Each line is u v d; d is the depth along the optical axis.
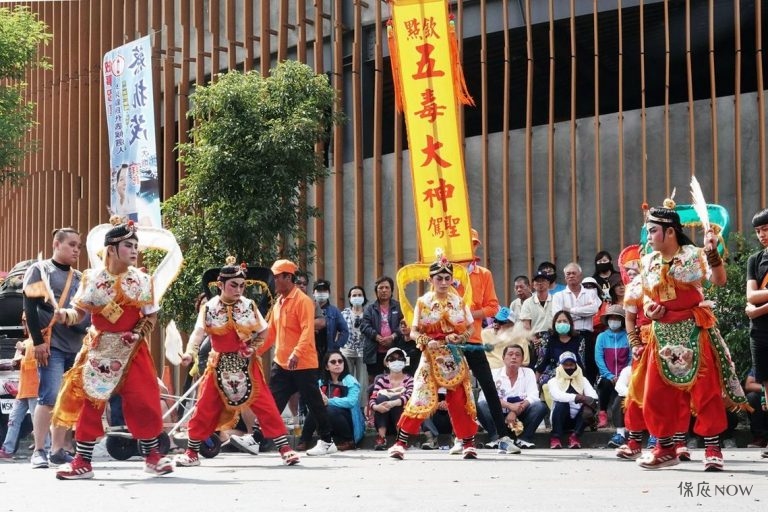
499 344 12.47
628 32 16.38
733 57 15.57
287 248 16.64
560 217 15.48
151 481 7.73
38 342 9.12
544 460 9.55
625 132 15.12
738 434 11.92
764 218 8.97
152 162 16.03
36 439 9.70
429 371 9.97
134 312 7.86
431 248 11.35
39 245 23.45
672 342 7.89
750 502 5.87
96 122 21.67
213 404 9.32
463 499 6.18
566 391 11.59
